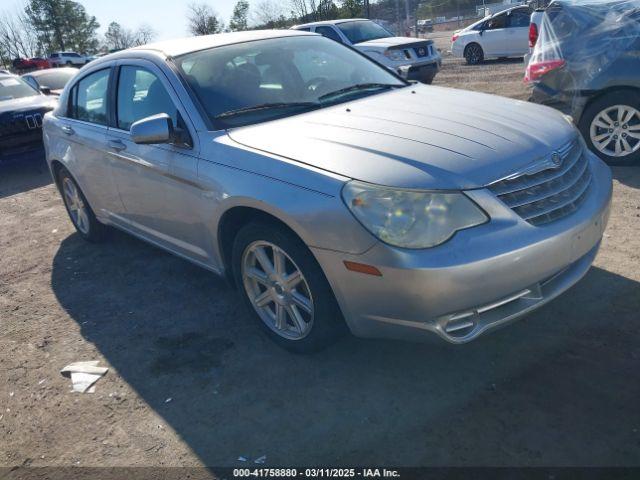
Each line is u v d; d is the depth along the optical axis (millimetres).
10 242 6016
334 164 2816
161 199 3848
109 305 4285
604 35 5645
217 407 2996
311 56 4242
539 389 2795
